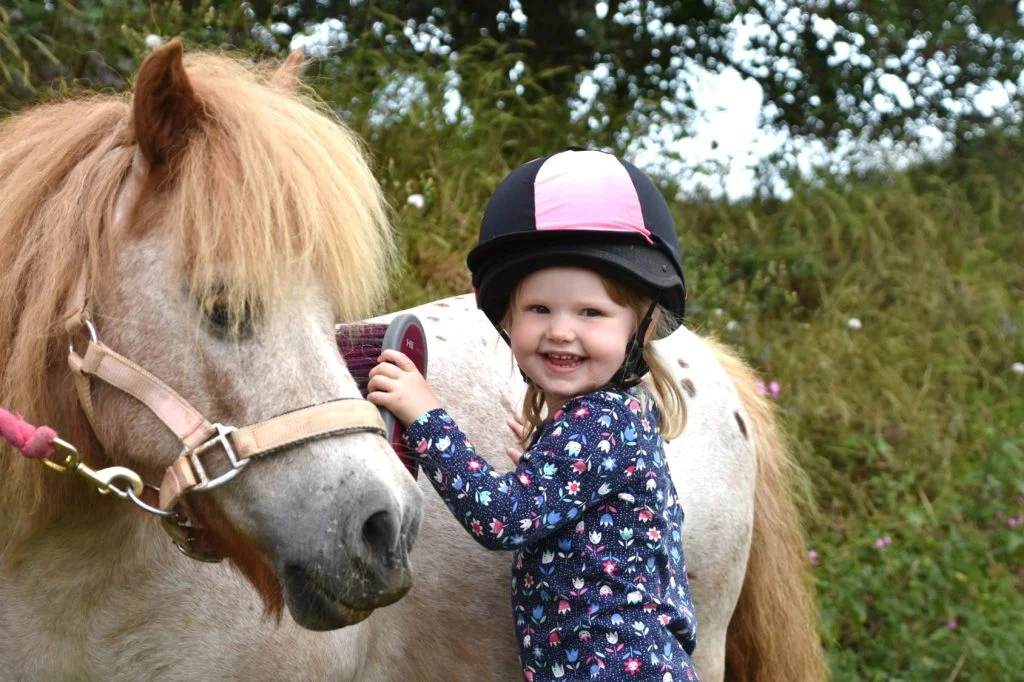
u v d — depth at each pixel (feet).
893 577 12.65
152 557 5.68
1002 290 20.45
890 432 15.53
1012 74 25.68
